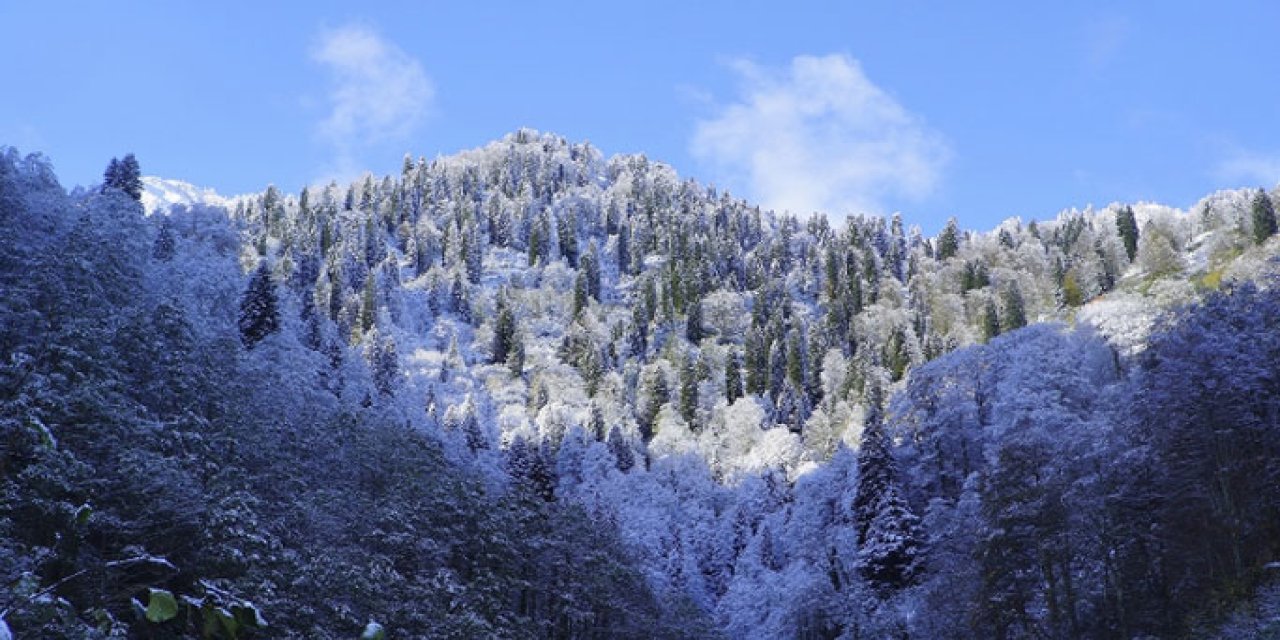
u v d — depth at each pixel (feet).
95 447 131.54
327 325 479.41
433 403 515.09
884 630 235.61
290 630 140.87
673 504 425.28
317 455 218.59
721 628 312.91
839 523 334.44
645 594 274.36
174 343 190.49
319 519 179.01
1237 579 172.45
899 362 590.14
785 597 287.28
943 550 233.35
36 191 227.40
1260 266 317.83
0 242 188.24
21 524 102.73
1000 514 186.60
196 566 126.00
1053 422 256.52
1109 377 301.63
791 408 580.71
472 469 321.73
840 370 638.53
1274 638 147.84
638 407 619.67
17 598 19.36
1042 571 188.65
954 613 204.54
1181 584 184.24
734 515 410.52
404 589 175.22
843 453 368.89
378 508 200.34
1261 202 536.42
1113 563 186.09
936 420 315.99
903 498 286.87
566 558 248.11
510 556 231.09
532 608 241.55
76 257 177.58
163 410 173.47
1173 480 185.26
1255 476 186.39
